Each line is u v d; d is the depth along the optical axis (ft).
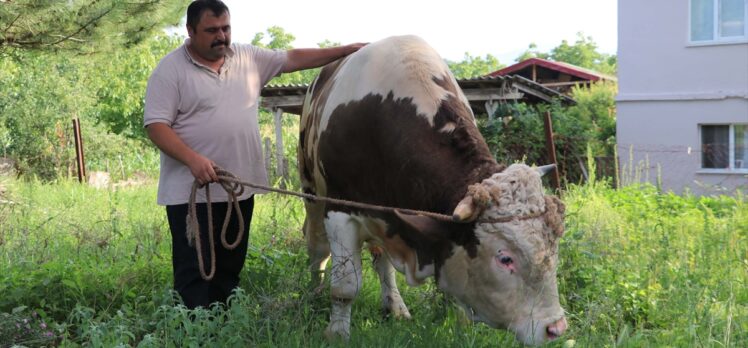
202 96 15.85
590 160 40.65
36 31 33.14
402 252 14.37
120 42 35.35
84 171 53.93
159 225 24.02
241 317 14.25
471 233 12.06
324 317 16.58
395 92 14.10
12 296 16.67
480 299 12.37
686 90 53.11
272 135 94.53
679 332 15.38
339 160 14.99
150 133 15.51
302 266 18.72
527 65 95.71
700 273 19.07
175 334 13.78
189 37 16.07
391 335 14.48
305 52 17.51
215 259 16.88
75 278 17.79
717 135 52.90
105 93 95.81
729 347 14.24
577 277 17.83
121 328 13.56
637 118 54.85
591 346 14.08
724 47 51.67
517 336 12.07
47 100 69.26
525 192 11.80
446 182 12.80
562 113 53.21
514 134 51.03
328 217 15.44
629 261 19.95
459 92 14.66
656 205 32.89
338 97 15.37
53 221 27.45
